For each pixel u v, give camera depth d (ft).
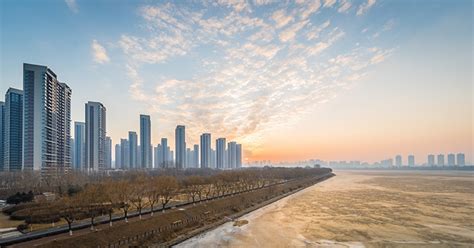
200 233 263.70
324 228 278.67
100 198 248.11
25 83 533.14
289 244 230.48
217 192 444.96
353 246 222.89
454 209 361.92
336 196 513.45
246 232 267.59
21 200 336.90
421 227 273.75
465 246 218.59
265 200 459.73
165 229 249.75
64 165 618.44
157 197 288.10
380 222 297.33
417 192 542.57
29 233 208.23
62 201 250.57
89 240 200.34
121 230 224.33
